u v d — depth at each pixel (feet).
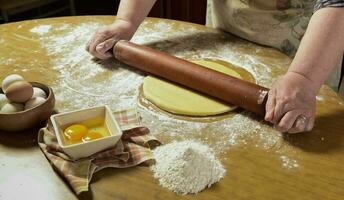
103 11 9.64
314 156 2.62
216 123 2.90
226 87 3.00
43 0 7.81
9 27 4.33
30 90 2.79
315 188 2.39
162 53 3.40
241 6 3.89
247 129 2.84
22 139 2.76
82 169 2.44
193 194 2.34
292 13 3.69
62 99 3.16
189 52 3.84
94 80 3.42
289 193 2.35
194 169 2.39
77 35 4.16
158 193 2.35
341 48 2.90
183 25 4.33
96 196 2.34
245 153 2.63
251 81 3.37
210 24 4.51
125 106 3.09
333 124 2.89
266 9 3.77
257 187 2.39
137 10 3.96
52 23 4.41
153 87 3.26
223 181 2.43
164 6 7.11
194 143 2.65
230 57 3.73
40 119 2.82
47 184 2.42
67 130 2.66
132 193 2.36
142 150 2.62
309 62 2.87
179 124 2.90
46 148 2.61
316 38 2.88
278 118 2.76
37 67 3.61
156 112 3.02
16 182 2.43
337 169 2.52
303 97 2.82
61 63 3.66
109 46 3.65
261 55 3.76
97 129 2.74
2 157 2.62
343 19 2.84
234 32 4.09
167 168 2.44
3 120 2.71
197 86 3.14
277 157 2.61
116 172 2.49
